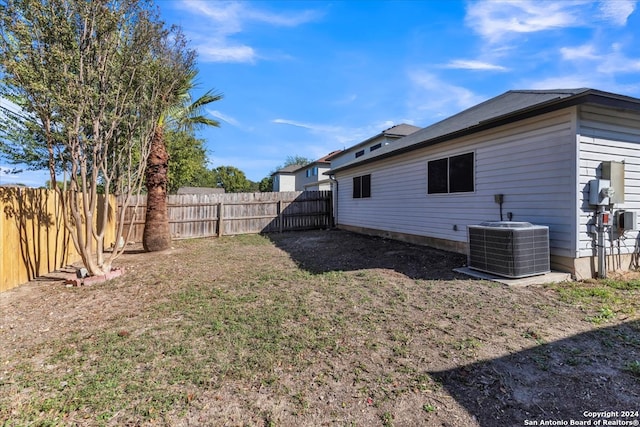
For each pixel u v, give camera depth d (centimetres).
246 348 300
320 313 384
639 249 551
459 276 528
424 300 420
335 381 248
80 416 213
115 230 1019
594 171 498
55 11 470
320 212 1441
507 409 214
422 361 274
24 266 554
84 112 507
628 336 310
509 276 483
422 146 786
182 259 746
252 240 1091
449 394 230
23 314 404
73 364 279
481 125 595
